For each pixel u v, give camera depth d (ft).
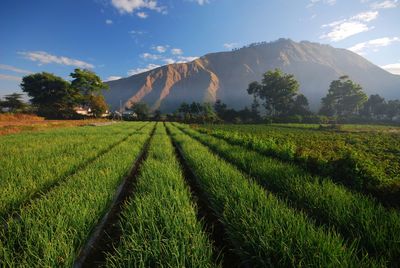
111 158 24.53
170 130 86.28
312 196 13.41
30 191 14.61
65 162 22.50
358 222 10.37
